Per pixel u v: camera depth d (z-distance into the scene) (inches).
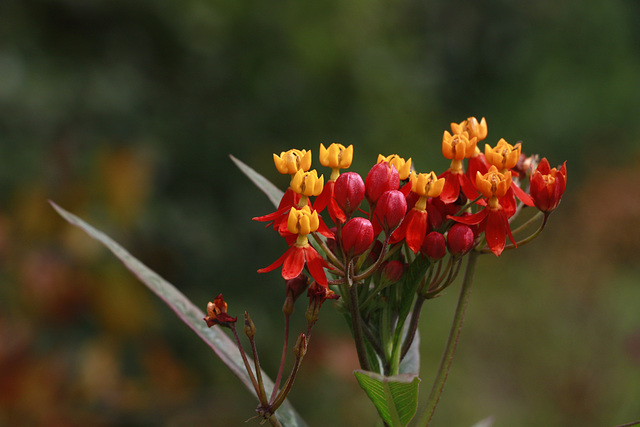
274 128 211.2
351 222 40.9
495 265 277.4
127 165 108.9
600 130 381.7
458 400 207.0
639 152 337.4
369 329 49.0
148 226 159.9
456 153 46.5
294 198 46.1
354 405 175.3
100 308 96.8
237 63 206.7
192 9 198.7
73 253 96.7
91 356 93.4
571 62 412.2
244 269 191.8
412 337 48.8
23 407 84.1
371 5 230.7
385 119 228.8
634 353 194.2
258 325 178.2
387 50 239.5
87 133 172.4
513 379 208.2
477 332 233.6
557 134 381.7
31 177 150.8
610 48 410.6
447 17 428.8
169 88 200.4
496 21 438.0
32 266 92.2
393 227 41.6
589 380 195.8
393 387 40.4
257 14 205.3
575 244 254.7
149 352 106.8
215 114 204.4
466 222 44.7
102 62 187.9
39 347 91.1
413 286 46.8
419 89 261.7
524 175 53.8
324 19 217.8
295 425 54.4
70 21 188.2
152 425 103.1
